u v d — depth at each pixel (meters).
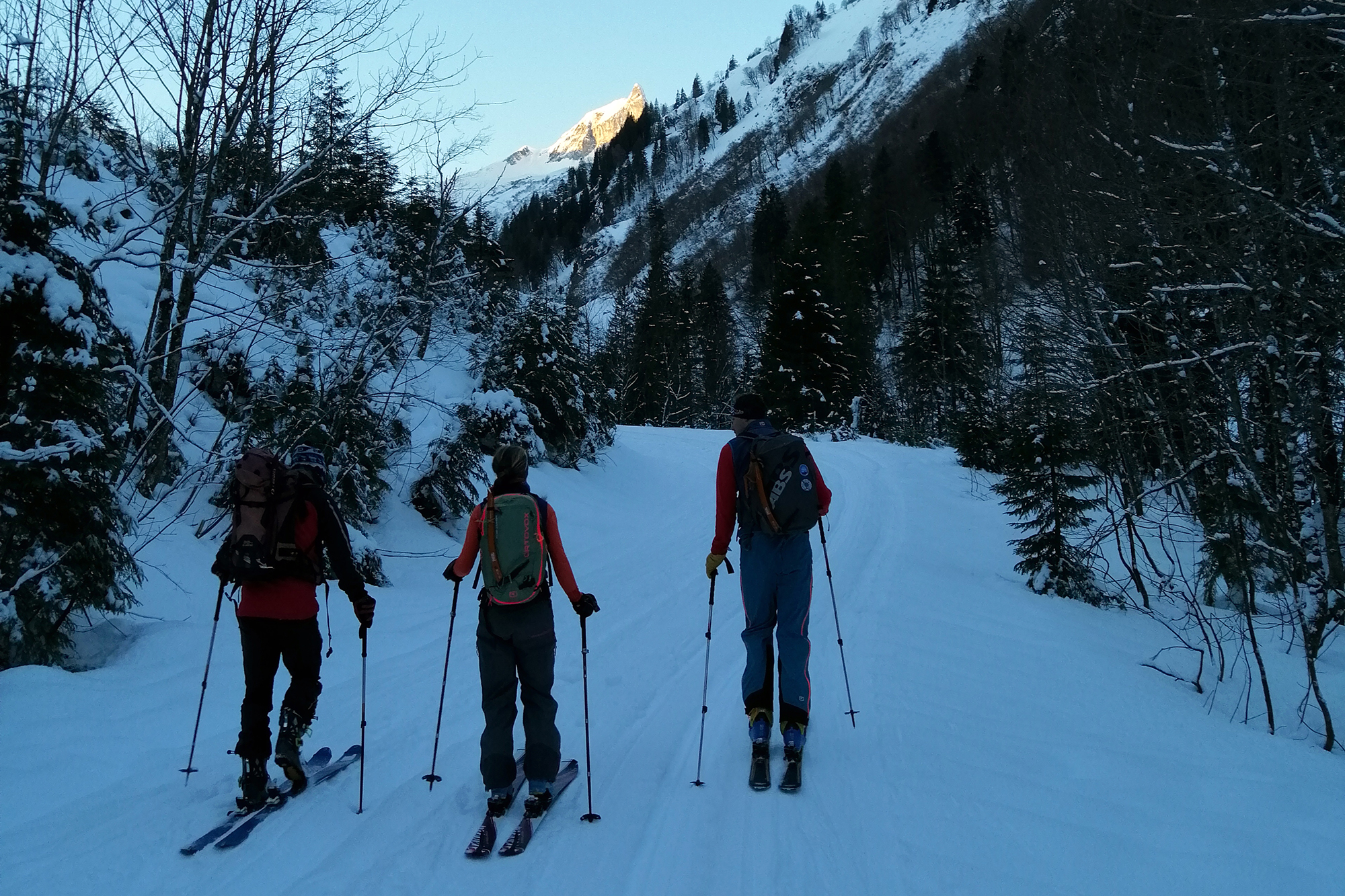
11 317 5.62
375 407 10.44
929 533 12.68
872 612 7.71
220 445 8.88
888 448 26.48
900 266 66.50
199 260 8.84
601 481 16.42
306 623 3.99
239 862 3.37
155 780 4.18
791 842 3.56
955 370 36.28
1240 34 7.50
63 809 3.82
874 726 4.93
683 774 4.32
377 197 16.44
